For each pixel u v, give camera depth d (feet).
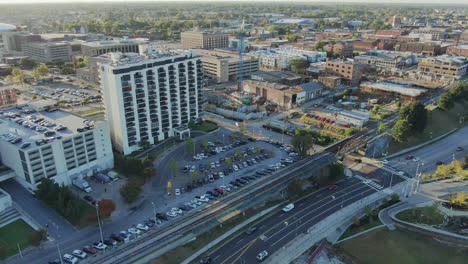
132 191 536.42
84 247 451.53
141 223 499.92
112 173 619.67
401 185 617.21
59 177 582.76
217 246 470.39
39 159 549.54
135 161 623.77
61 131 606.55
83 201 549.54
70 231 485.56
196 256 450.30
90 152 615.98
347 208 554.46
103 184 597.52
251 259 448.24
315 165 652.48
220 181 609.01
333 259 458.50
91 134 609.42
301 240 484.74
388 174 653.30
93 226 495.00
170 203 547.08
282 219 527.40
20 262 431.43
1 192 533.14
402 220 518.78
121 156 654.53
